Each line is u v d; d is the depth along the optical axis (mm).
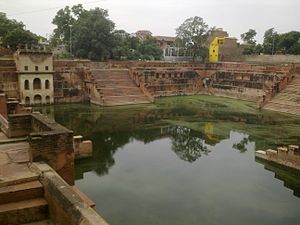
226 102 48375
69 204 7738
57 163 10938
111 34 56188
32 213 8883
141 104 44781
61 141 10883
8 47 49094
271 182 18984
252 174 20172
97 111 39125
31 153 10602
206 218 14500
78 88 45781
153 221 14055
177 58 72062
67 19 66062
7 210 8562
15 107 20312
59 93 44000
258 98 48625
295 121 35156
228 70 55844
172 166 21297
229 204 15984
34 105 41469
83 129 30438
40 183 9547
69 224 7660
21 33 51125
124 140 27344
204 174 20000
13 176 9703
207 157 23391
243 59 67250
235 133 30062
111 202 15844
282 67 47562
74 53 57031
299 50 66375
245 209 15492
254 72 51219
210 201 16266
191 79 58000
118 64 51656
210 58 69250
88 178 19031
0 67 39094
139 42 72062
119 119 35031
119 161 22109
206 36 67438
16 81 40562
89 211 7277
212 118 36344
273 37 73250
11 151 12281
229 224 14023
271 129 31531
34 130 14016
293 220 14531
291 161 20797
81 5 65750
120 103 43531
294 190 17906
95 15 55000
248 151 24906
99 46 54562
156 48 71812
